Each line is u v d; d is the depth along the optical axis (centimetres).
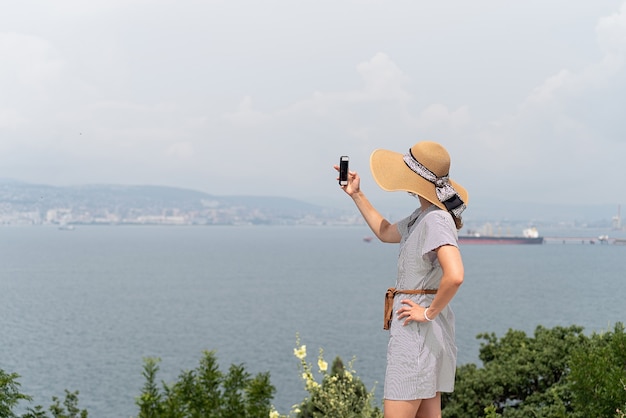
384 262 19600
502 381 763
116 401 4222
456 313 7769
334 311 8738
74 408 645
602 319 6712
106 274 15438
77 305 9812
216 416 612
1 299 10538
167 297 10669
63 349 6359
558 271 14975
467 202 411
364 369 4822
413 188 396
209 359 643
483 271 15088
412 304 389
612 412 538
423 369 386
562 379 757
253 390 629
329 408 643
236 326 7594
